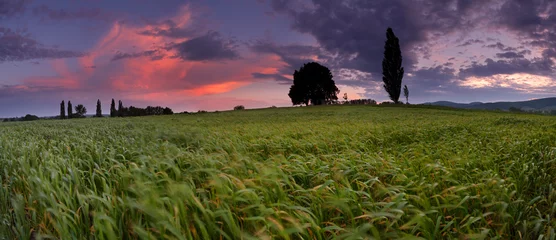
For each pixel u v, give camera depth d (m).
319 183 4.50
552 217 3.32
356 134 10.30
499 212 3.15
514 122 15.16
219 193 3.38
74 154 6.71
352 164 4.96
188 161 5.36
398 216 2.66
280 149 7.60
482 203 3.55
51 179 4.29
